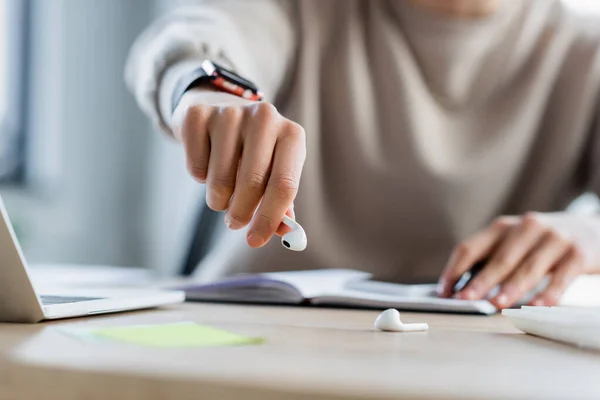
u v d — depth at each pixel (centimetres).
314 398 24
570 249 76
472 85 136
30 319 46
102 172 287
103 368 28
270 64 124
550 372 31
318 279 91
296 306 70
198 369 28
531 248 75
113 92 292
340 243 135
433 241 133
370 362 32
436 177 129
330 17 139
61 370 28
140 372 27
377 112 135
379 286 78
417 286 79
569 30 139
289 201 49
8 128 252
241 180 51
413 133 131
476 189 131
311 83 135
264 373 28
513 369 32
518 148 135
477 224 134
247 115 53
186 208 298
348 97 134
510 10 135
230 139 52
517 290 70
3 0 250
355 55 135
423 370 30
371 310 66
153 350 33
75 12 273
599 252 84
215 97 68
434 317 61
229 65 97
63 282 102
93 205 283
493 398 24
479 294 70
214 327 45
